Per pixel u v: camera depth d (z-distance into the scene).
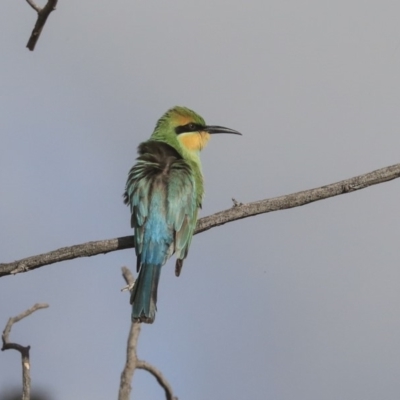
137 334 7.22
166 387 7.22
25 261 10.88
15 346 7.67
